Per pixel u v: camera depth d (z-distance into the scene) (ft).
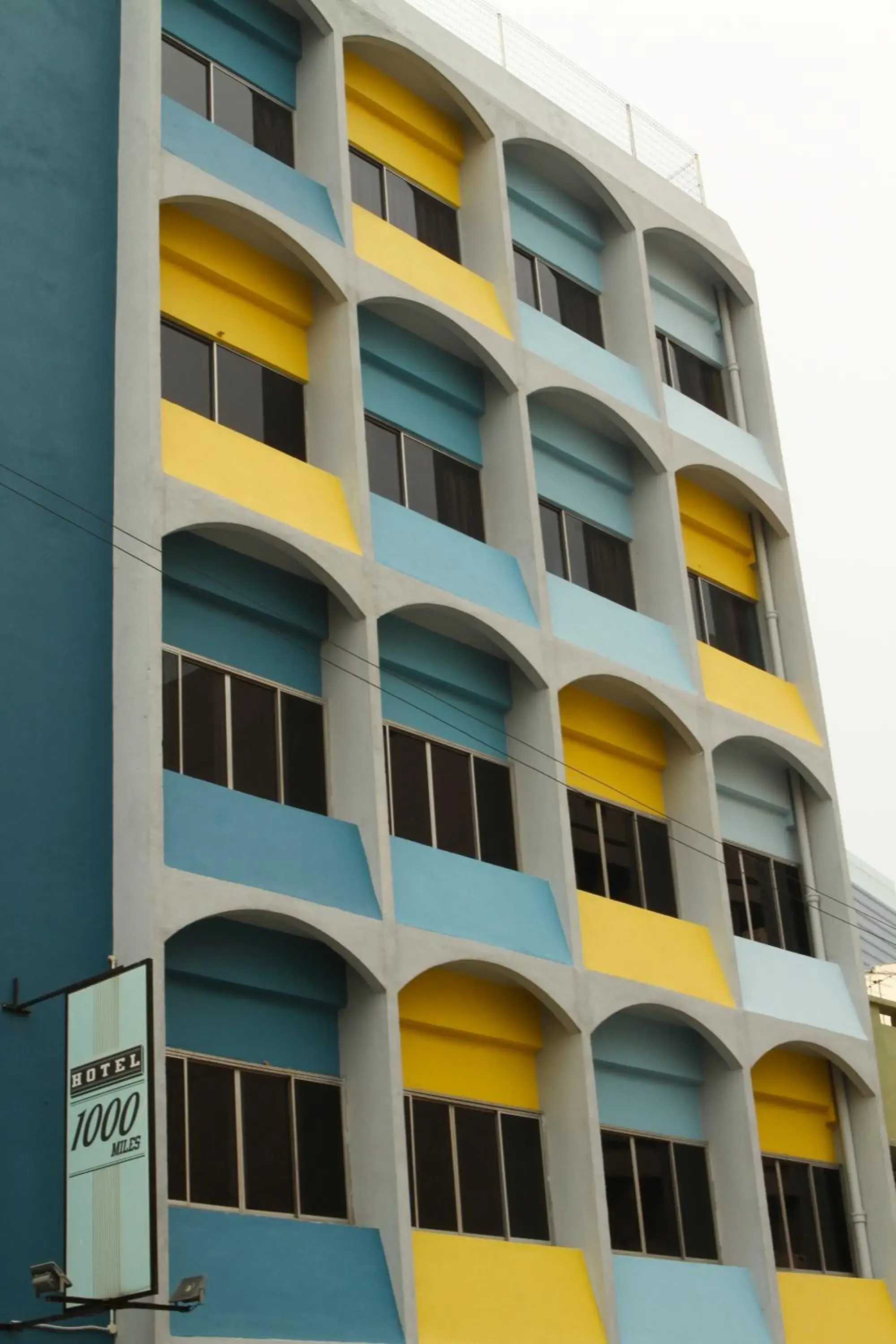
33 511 68.23
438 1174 72.59
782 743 95.91
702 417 102.58
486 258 92.58
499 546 87.20
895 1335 86.58
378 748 73.77
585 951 80.84
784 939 94.79
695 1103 85.25
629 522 96.78
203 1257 61.11
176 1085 64.80
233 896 65.46
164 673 70.85
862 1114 91.76
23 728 64.85
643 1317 75.15
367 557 76.79
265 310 81.00
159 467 69.92
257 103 85.56
